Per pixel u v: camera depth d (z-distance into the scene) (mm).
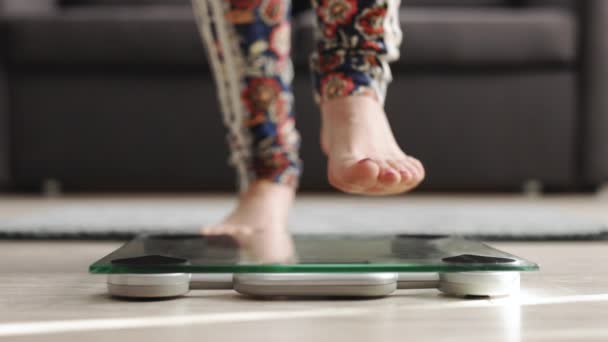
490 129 2074
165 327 462
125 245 685
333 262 553
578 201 1912
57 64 2020
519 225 1181
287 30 984
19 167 2047
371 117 804
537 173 2082
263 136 975
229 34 955
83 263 781
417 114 2062
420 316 494
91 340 429
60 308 524
